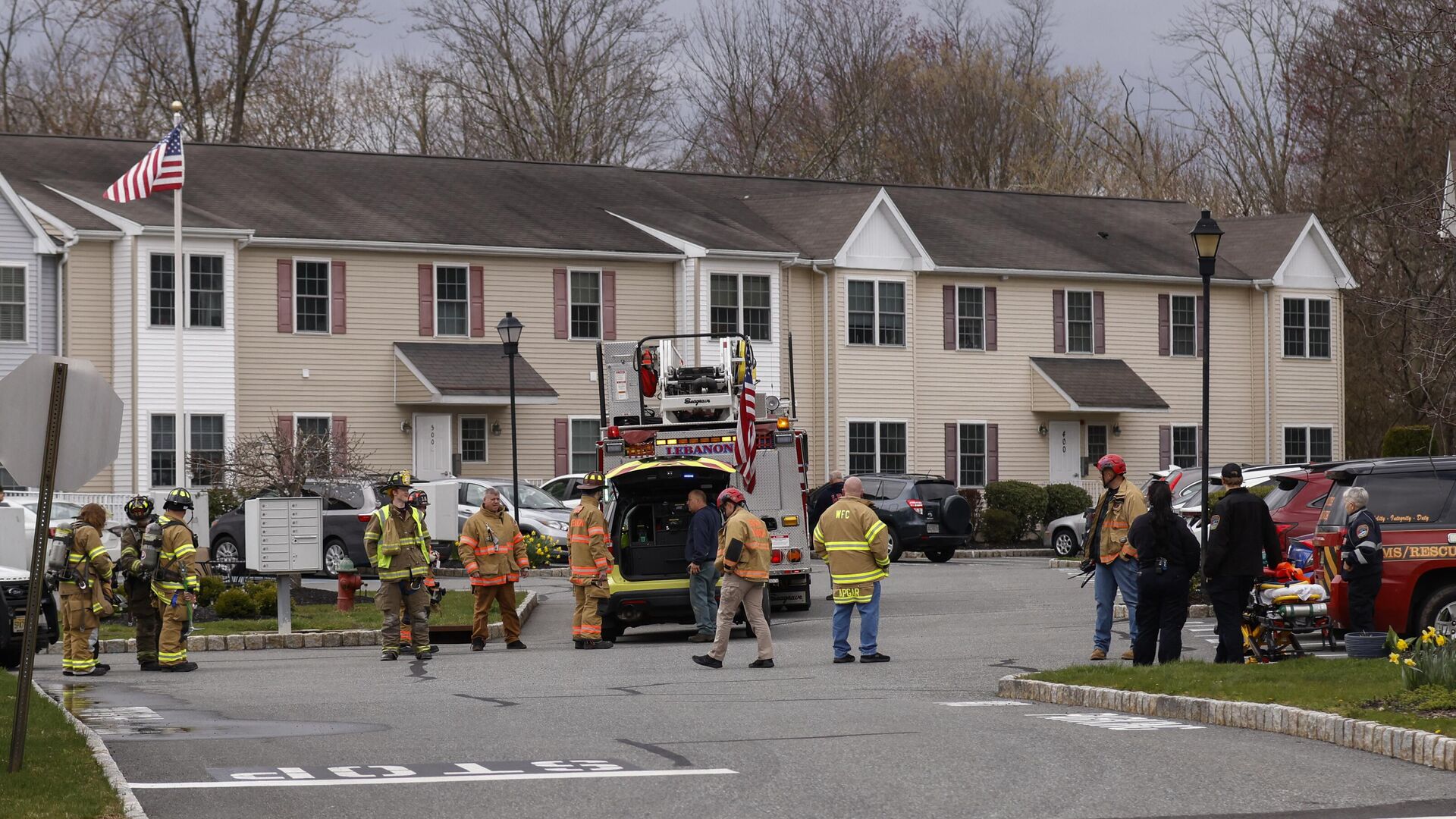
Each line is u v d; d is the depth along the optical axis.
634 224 51.75
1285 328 59.41
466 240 48.19
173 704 17.62
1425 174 52.84
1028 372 55.56
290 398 46.09
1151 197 77.94
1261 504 18.83
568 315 49.66
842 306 52.31
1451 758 12.52
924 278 54.12
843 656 21.95
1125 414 57.28
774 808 11.40
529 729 15.38
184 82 67.25
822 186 58.50
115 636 26.03
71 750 12.98
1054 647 23.14
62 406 12.41
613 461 29.53
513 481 40.62
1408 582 20.14
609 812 11.27
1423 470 20.58
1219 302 58.62
